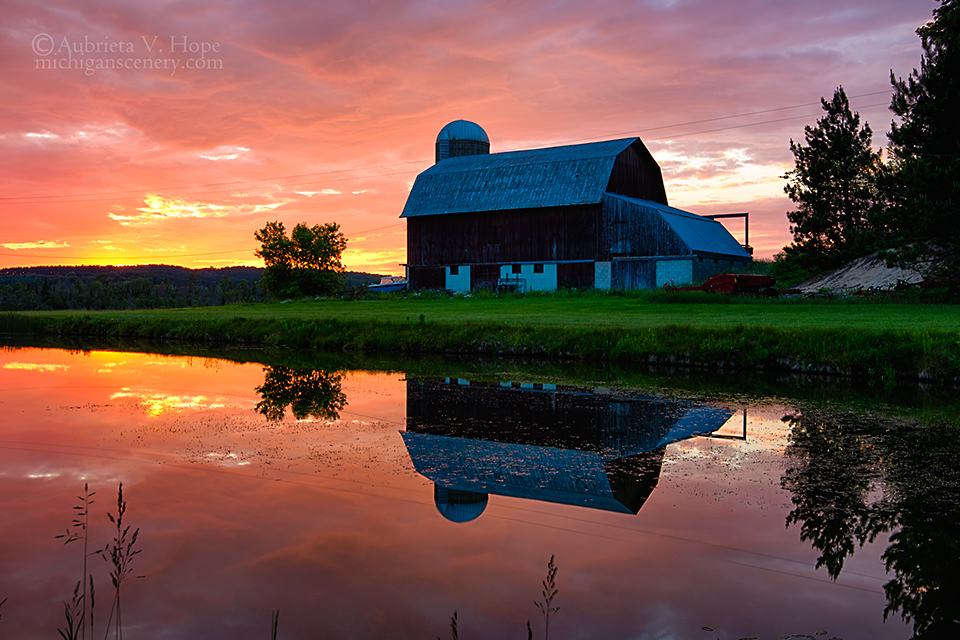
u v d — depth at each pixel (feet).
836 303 111.45
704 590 19.22
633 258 155.43
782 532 23.95
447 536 23.56
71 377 68.64
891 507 26.68
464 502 27.35
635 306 124.36
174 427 42.93
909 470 32.07
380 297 196.95
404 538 23.32
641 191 183.62
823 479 30.60
